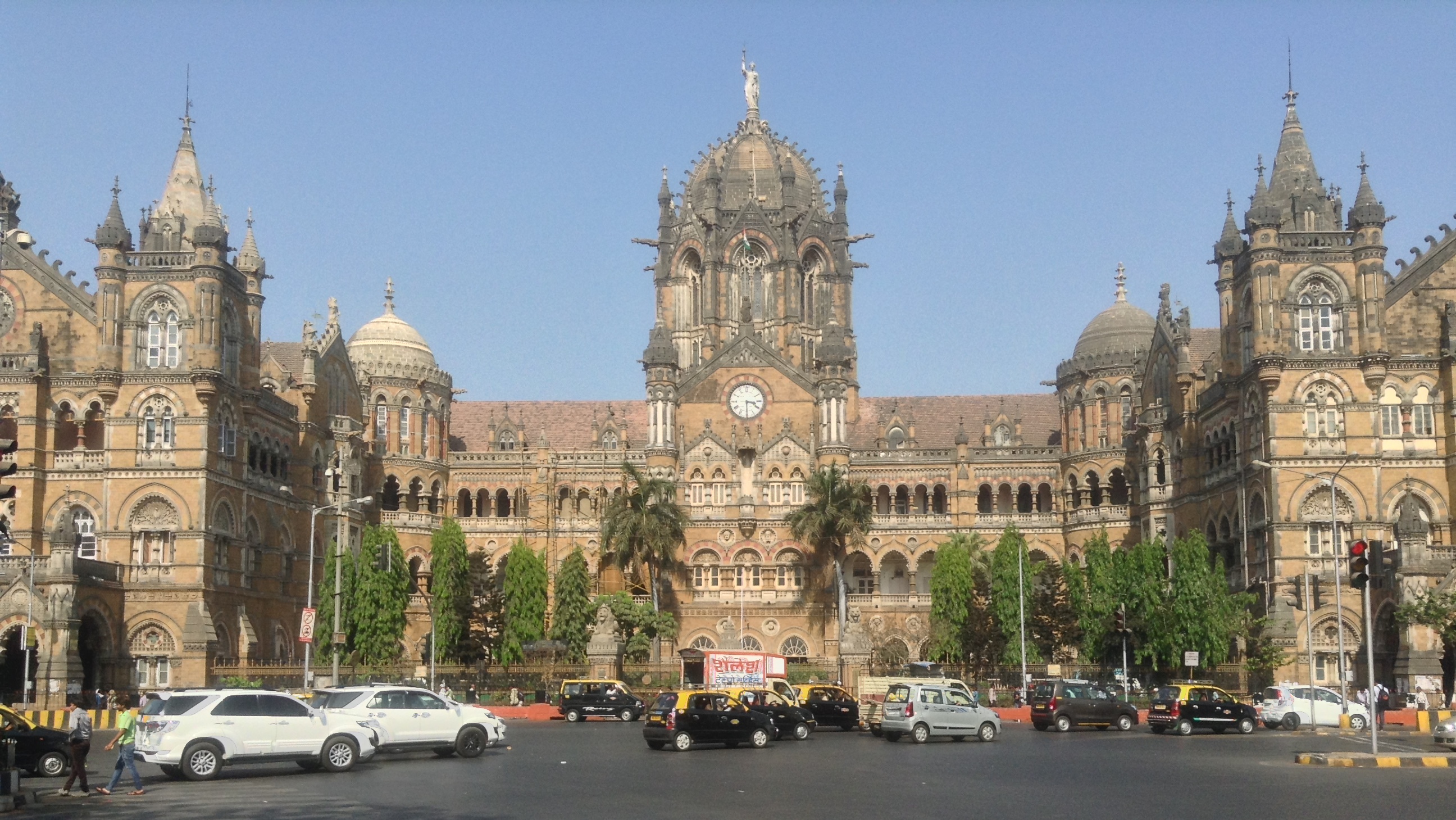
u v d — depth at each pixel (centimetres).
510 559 11288
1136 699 9450
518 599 11200
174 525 10094
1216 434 11044
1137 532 12606
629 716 9181
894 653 12662
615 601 11862
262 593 10975
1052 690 8125
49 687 9088
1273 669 9419
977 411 14462
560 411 14975
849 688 10956
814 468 13188
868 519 12356
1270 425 9850
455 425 14788
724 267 14325
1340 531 9775
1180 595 9562
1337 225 10462
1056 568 11431
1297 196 10462
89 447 10488
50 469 10256
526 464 13675
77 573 9369
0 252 10544
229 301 10694
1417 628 8950
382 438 13275
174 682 9894
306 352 11812
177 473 10112
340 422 12350
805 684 9450
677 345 14462
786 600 12950
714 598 13025
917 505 13812
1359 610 9575
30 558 9581
